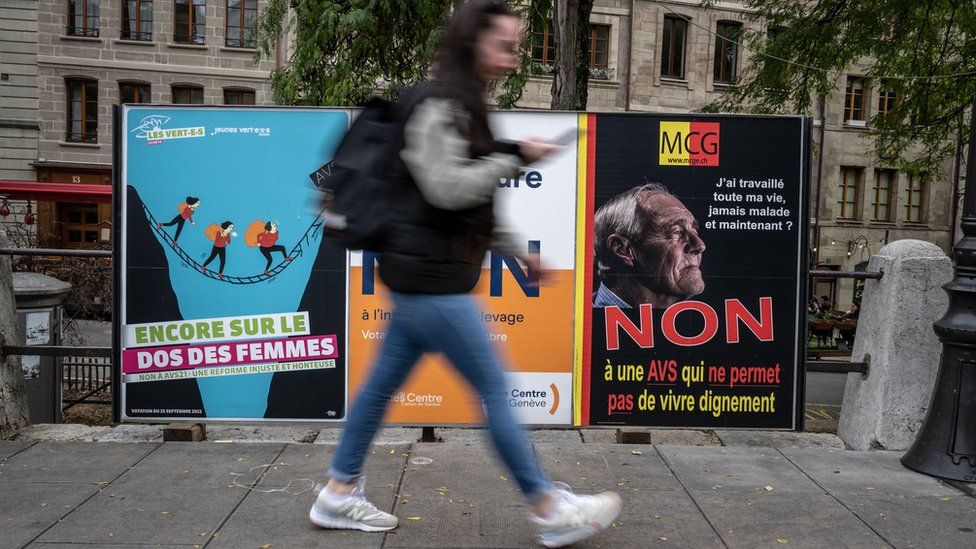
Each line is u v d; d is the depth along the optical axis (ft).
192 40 91.71
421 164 8.71
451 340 9.27
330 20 34.68
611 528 10.87
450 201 8.80
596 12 88.63
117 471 12.98
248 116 14.82
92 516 11.01
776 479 13.14
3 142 88.99
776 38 53.88
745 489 12.60
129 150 14.82
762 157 14.97
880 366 15.42
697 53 92.17
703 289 15.06
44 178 89.86
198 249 14.93
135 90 91.30
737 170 14.96
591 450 14.67
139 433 15.80
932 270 15.30
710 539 10.56
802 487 12.74
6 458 13.62
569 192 14.93
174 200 14.88
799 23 52.65
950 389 13.52
